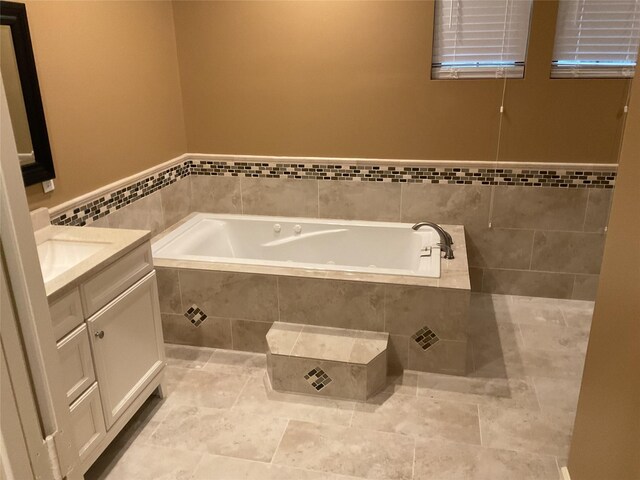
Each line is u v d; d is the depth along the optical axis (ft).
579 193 10.60
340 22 10.38
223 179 11.95
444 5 10.14
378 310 8.87
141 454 7.32
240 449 7.38
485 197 10.98
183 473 6.99
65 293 5.94
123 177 9.78
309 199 11.71
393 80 10.55
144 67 10.17
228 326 9.72
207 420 7.97
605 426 5.05
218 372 9.17
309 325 9.30
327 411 8.13
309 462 7.13
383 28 10.26
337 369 8.27
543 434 7.56
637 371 4.35
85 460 6.47
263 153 11.59
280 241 11.67
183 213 11.92
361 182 11.35
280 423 7.88
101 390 6.69
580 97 10.01
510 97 10.23
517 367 9.14
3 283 2.19
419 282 8.64
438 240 10.33
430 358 8.95
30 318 2.33
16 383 2.29
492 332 10.23
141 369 7.66
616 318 4.84
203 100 11.47
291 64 10.84
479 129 10.55
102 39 8.95
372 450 7.32
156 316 7.95
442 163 10.87
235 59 11.04
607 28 9.80
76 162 8.57
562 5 9.78
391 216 11.48
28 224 2.30
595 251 10.97
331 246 11.52
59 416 2.58
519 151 10.55
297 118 11.18
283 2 10.47
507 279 11.55
